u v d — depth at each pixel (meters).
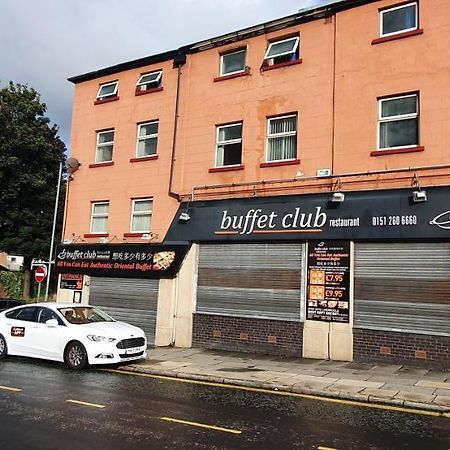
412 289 12.27
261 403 8.49
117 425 6.89
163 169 17.39
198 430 6.74
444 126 12.45
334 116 14.09
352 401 8.77
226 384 10.23
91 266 18.19
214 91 16.66
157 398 8.70
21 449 5.81
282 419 7.42
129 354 11.96
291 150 14.96
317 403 8.57
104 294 17.91
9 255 32.31
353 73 14.01
